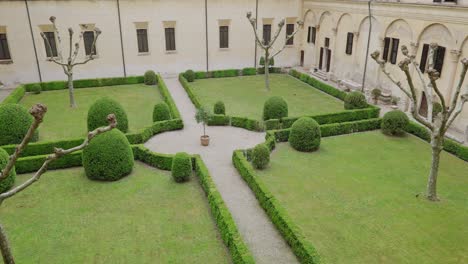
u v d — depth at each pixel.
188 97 27.09
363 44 27.28
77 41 29.67
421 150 18.66
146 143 19.09
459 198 14.35
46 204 13.77
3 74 28.72
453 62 19.86
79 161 16.66
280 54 35.84
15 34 28.08
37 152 17.27
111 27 30.20
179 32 32.12
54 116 23.03
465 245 11.66
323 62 32.91
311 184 15.27
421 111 22.84
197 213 13.31
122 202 13.95
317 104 25.66
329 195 14.47
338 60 30.64
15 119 17.20
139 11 30.47
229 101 26.30
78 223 12.69
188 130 21.02
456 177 15.98
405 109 23.67
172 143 19.16
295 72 33.25
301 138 18.09
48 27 28.72
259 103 25.89
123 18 30.25
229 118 21.62
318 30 32.97
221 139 19.77
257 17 33.78
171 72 33.09
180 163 15.04
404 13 22.91
